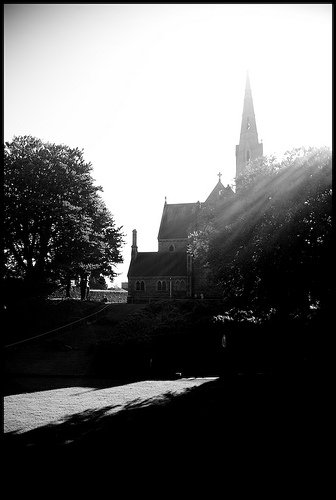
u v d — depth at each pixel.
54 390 18.20
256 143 69.44
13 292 35.09
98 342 27.08
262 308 28.28
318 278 21.84
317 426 10.61
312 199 21.78
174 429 11.30
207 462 8.64
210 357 26.17
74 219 38.44
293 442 9.58
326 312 21.52
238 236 25.95
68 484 7.63
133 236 65.69
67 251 38.62
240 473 7.98
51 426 11.84
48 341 29.62
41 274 38.38
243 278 26.69
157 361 25.45
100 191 46.59
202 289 55.00
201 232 32.75
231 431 10.79
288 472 7.92
